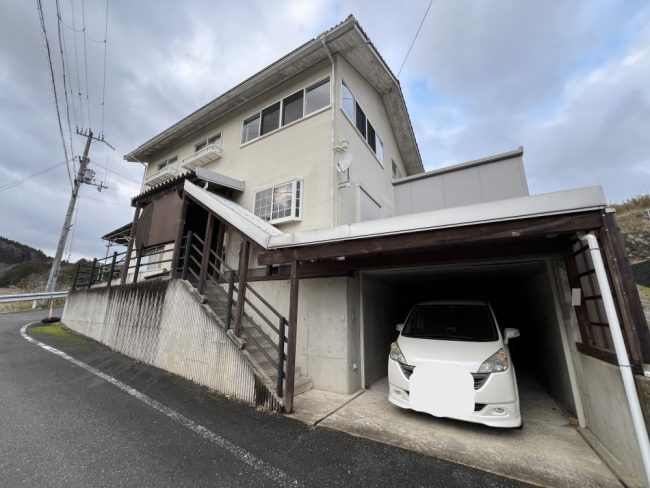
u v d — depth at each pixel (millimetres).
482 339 3666
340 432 3051
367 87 8516
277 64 7137
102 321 7242
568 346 3506
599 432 2852
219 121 9234
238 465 2385
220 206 4980
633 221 11781
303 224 6188
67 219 15453
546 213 2393
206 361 4449
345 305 4660
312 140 6566
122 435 2816
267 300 5504
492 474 2342
